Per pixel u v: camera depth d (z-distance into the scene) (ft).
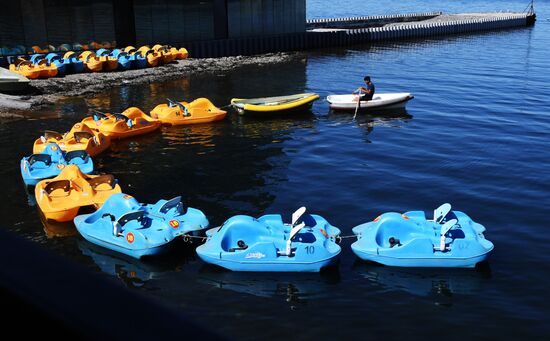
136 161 63.98
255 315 34.14
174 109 78.23
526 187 56.54
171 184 57.00
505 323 33.27
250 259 38.55
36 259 3.96
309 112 87.61
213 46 139.13
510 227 46.85
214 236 40.55
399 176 59.47
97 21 128.06
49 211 46.62
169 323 3.42
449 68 134.21
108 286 3.72
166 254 41.47
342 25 207.82
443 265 39.45
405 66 136.15
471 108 93.09
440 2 394.73
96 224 42.98
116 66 116.47
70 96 96.32
